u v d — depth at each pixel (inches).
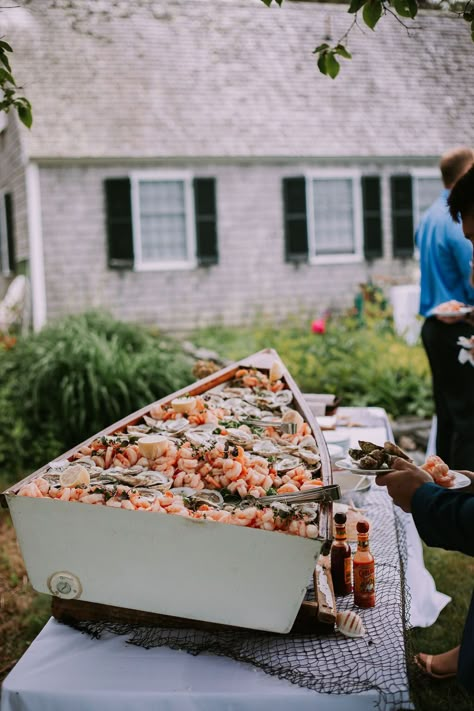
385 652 62.4
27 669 62.5
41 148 458.6
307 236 507.8
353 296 520.7
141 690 58.8
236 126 495.8
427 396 271.1
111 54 505.4
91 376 232.4
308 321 470.9
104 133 473.1
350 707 57.2
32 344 280.1
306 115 510.0
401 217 523.2
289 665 61.1
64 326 301.3
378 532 89.1
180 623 67.1
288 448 82.0
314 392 290.2
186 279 493.4
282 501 65.6
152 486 70.7
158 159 475.8
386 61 523.5
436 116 486.3
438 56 442.6
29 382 244.4
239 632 66.2
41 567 66.6
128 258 479.2
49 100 477.7
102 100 486.0
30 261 469.1
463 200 65.9
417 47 467.8
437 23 328.2
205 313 497.7
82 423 227.5
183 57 517.0
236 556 61.7
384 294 478.3
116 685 59.6
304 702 57.4
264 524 61.6
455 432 145.3
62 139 464.8
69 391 230.4
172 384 249.4
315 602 66.2
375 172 518.0
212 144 485.1
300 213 505.0
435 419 163.3
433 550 169.6
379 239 521.3
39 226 465.1
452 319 141.9
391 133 514.3
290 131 501.7
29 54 490.9
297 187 502.9
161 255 496.7
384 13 93.7
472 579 152.3
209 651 63.9
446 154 146.6
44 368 241.4
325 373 301.4
